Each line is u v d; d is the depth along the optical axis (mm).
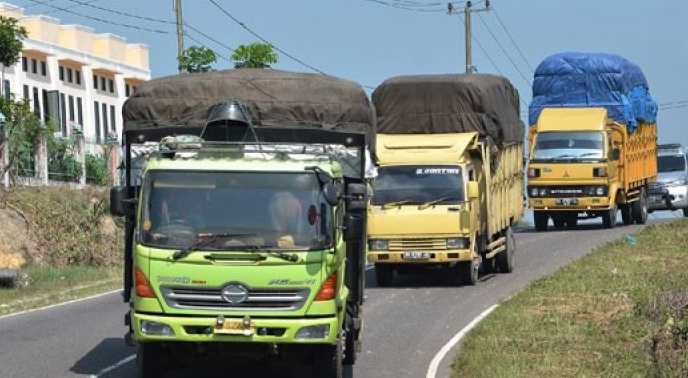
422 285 59781
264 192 31562
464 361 36375
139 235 31391
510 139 64812
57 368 36125
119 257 79188
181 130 36719
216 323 30781
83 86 121750
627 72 88812
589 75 87250
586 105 87375
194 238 31141
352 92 37062
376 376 35406
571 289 52469
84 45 123062
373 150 38594
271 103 36438
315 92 36750
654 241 71562
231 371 36094
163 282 31016
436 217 56938
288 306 30969
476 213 58844
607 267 60031
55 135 92375
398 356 39000
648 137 95562
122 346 40594
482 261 64312
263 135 36469
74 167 89312
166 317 30891
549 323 43625
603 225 87938
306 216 31422
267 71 37938
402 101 60062
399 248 57219
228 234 31156
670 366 33281
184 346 31672
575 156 84875
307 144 35000
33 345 40750
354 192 32531
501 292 55750
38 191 79938
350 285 34469
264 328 30844
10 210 74688
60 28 119750
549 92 88125
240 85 36719
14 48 79375
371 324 46406
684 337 36344
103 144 97125
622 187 87438
